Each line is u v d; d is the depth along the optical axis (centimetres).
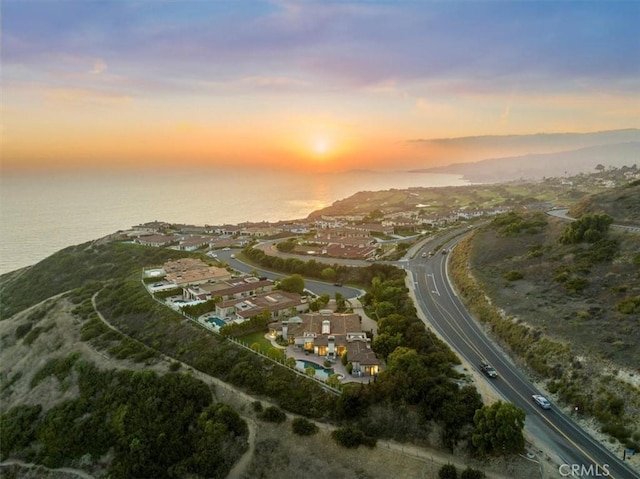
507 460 5569
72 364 9606
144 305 11388
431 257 15488
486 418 5706
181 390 7875
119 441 7462
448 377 7150
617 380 6109
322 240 19850
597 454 5497
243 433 6925
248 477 6456
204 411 7388
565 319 7906
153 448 7144
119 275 16225
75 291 13612
